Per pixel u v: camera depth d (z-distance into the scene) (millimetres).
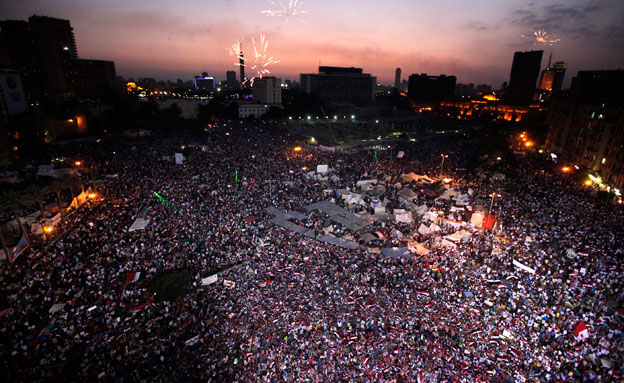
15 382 25703
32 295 34875
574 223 51656
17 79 112062
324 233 51719
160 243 45656
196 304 36000
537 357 28891
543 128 119250
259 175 76188
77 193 62750
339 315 34188
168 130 139875
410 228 54000
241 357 29359
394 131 175750
